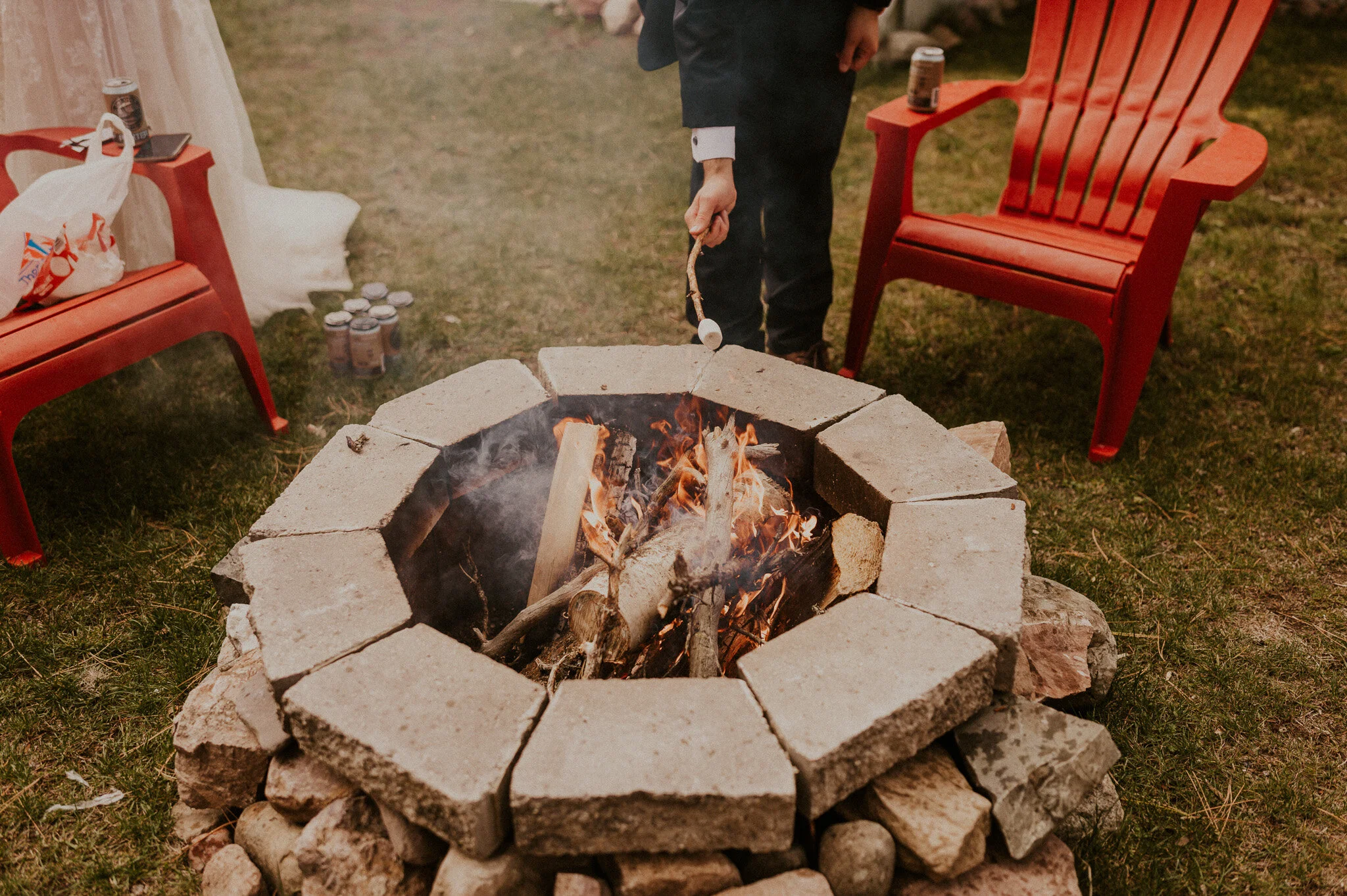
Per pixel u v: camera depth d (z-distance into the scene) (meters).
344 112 5.07
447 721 1.35
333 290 3.46
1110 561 2.32
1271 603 2.20
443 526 1.94
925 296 3.46
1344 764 1.82
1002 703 1.57
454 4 6.77
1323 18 6.21
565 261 3.67
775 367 2.09
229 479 2.58
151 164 2.45
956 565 1.58
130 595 2.21
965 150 4.58
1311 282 3.41
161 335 2.45
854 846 1.40
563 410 2.05
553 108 5.13
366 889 1.41
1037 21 2.96
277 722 1.54
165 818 1.71
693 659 1.64
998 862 1.49
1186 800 1.76
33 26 2.66
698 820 1.28
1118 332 2.56
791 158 2.57
